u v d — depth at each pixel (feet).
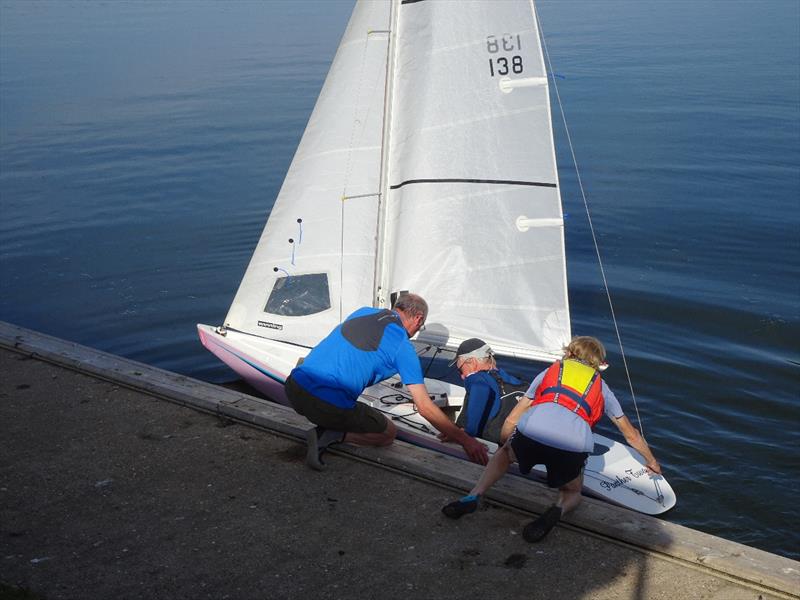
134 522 15.80
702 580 14.11
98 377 22.21
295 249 24.72
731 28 100.58
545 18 111.86
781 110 62.03
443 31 22.44
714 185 46.96
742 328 30.76
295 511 16.20
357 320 17.52
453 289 23.76
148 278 36.06
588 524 15.40
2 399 21.01
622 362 28.22
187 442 18.88
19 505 16.34
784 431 23.94
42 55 89.92
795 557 18.51
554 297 23.53
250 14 121.60
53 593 13.66
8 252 39.04
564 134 57.62
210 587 13.92
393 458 17.78
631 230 40.96
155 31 106.63
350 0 135.33
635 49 87.56
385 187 23.62
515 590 13.88
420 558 14.73
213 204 45.16
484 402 19.74
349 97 23.52
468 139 22.85
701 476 21.62
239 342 25.29
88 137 58.13
